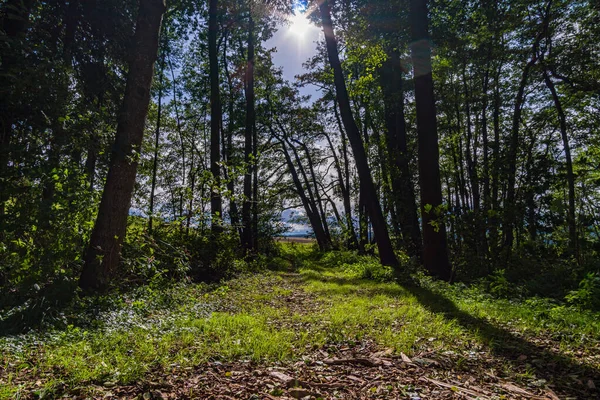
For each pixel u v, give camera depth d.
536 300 7.04
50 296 5.95
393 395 3.12
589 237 11.98
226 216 15.52
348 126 14.14
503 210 10.57
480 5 14.51
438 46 14.97
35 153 7.00
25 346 4.18
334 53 14.24
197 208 11.86
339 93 14.16
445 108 20.16
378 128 22.94
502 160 12.17
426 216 12.02
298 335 4.95
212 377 3.49
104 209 7.29
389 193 18.20
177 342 4.59
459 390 3.21
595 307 6.35
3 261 6.22
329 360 3.96
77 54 10.33
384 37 14.91
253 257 17.75
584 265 9.02
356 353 4.25
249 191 20.53
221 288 9.41
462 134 22.45
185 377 3.47
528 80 17.67
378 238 13.95
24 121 7.49
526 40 15.94
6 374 3.42
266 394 3.13
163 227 11.01
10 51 7.32
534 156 12.32
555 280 8.83
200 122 28.73
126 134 7.51
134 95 7.60
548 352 4.29
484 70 17.92
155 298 7.39
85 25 10.31
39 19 9.79
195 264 11.31
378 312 6.46
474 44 16.12
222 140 25.03
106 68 10.95
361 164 14.09
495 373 3.67
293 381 3.38
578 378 3.52
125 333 4.90
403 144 17.78
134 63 7.66
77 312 5.68
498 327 5.50
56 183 6.75
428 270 11.85
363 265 14.75
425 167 12.16
